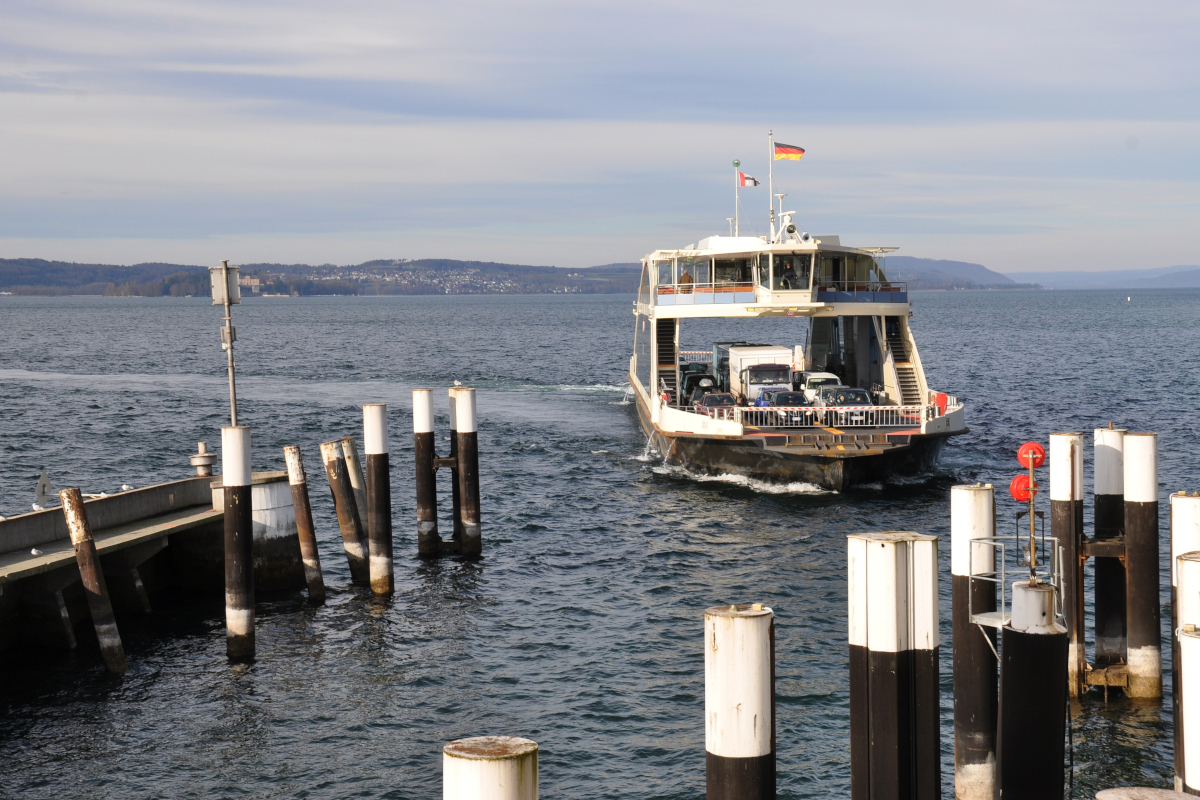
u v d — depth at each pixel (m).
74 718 20.45
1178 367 93.75
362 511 30.59
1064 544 18.73
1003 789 13.05
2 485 43.88
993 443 51.25
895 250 45.19
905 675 12.43
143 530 26.09
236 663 23.31
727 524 35.25
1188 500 16.28
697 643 24.53
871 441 38.88
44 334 172.75
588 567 30.83
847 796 17.59
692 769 18.53
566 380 86.38
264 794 17.75
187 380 87.69
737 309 44.84
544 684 22.25
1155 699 19.42
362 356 118.31
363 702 21.33
